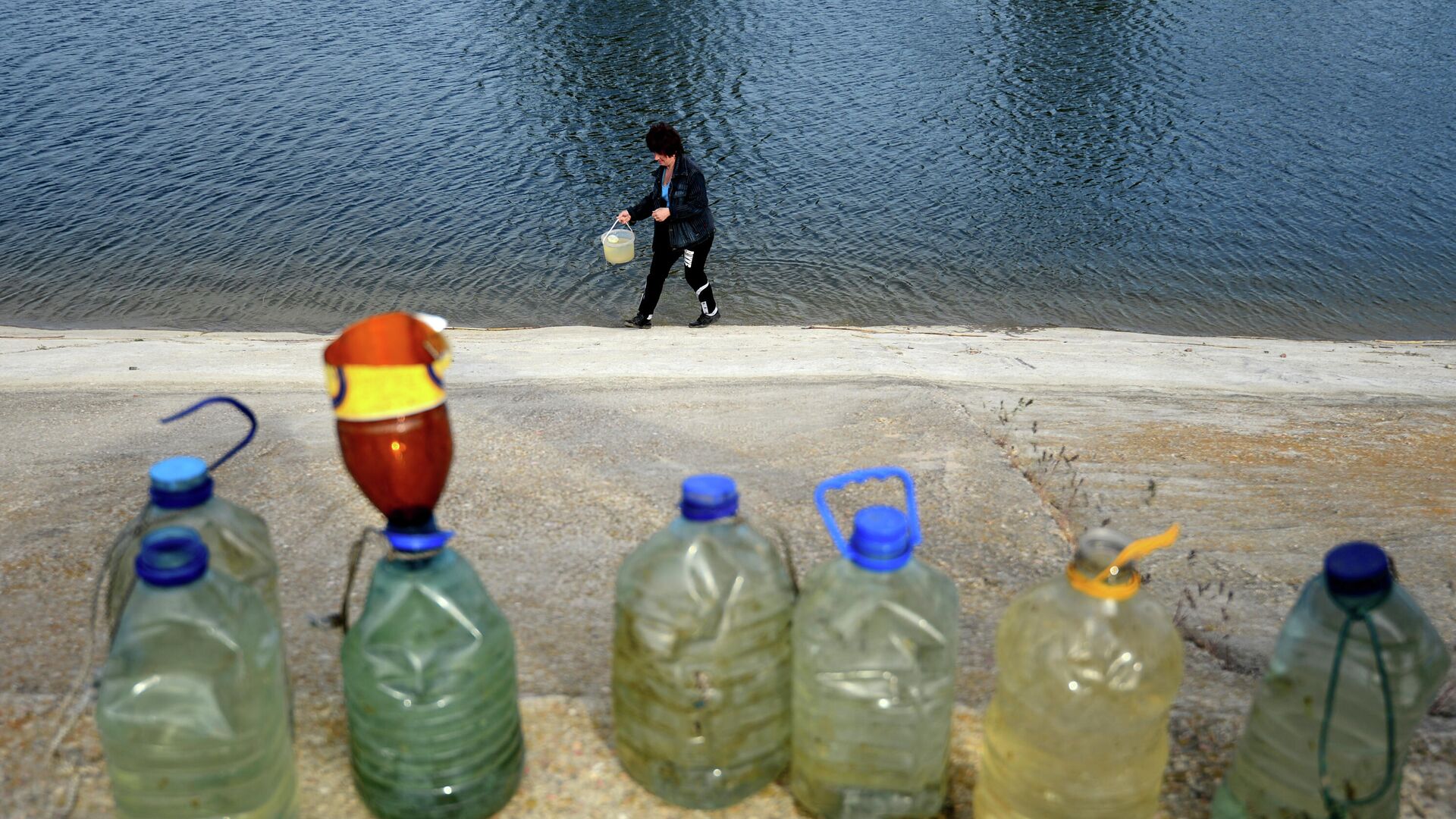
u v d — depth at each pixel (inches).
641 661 96.0
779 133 893.8
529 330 445.1
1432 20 1198.9
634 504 185.6
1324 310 646.5
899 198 773.9
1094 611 89.4
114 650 84.9
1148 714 90.0
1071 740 90.7
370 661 89.8
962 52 1109.1
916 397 265.0
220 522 98.4
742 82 1020.5
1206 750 111.4
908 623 90.0
